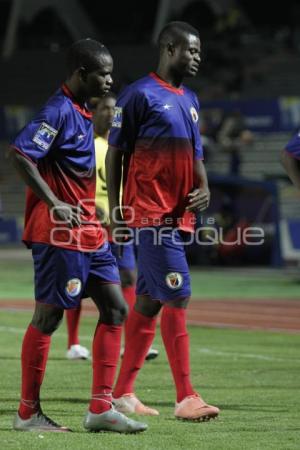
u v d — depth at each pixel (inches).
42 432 863.7
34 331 867.4
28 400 872.3
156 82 952.9
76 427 898.1
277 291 2753.4
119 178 956.6
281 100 3983.8
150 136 941.8
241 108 4033.0
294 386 1175.0
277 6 6048.2
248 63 5137.8
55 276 852.6
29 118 4367.6
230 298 2544.3
